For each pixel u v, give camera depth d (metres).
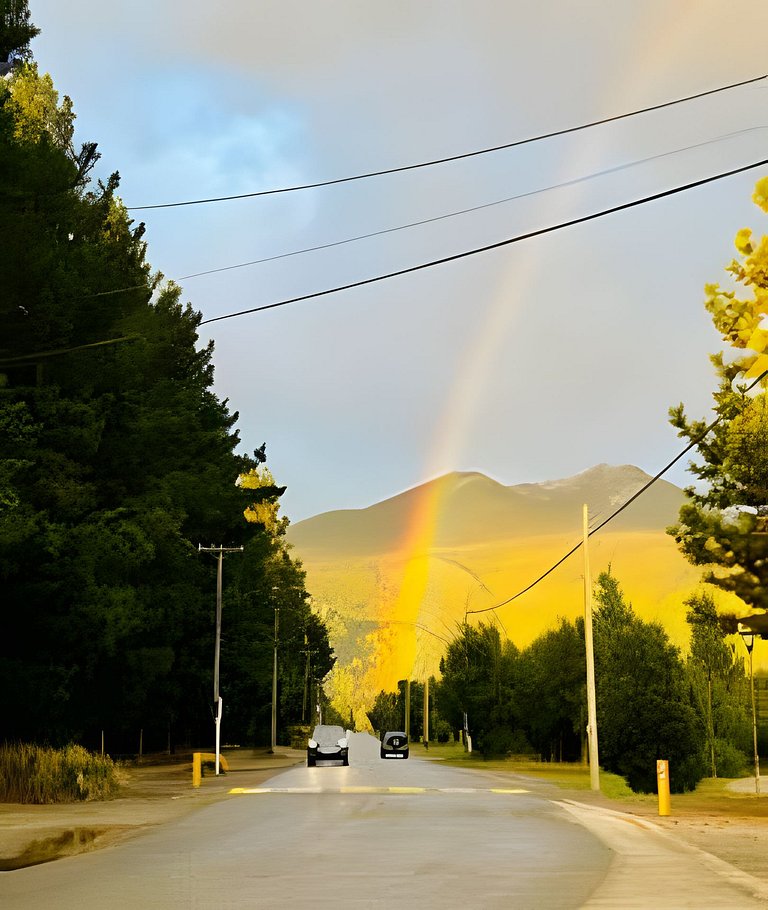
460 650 86.94
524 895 13.01
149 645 51.41
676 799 36.19
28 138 39.81
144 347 44.31
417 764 66.44
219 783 42.50
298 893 13.27
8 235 34.56
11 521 34.12
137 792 36.75
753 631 34.03
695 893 13.18
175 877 15.00
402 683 166.50
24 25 37.62
